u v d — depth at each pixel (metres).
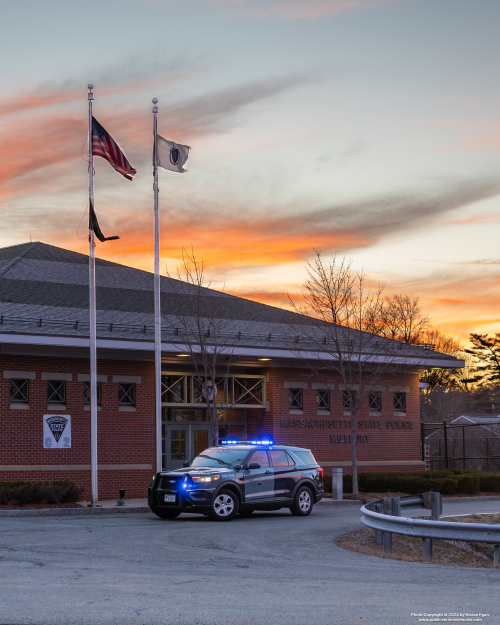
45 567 12.04
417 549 17.83
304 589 10.38
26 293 29.12
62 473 26.34
